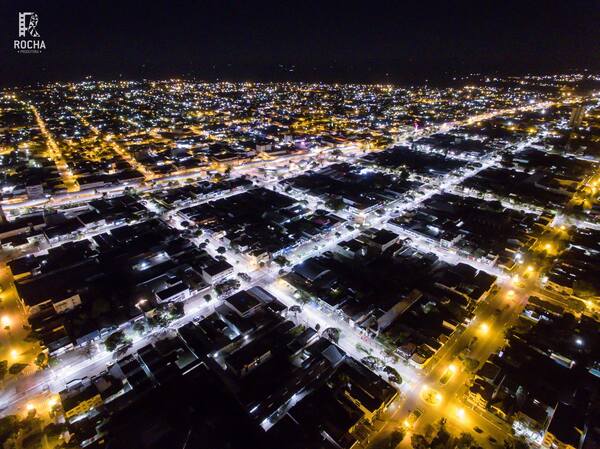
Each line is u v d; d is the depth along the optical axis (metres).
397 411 86.62
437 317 114.69
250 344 102.81
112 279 131.75
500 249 150.62
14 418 81.31
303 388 90.75
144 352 100.25
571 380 92.50
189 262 143.12
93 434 78.88
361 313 114.38
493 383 90.50
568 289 125.06
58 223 172.62
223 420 82.44
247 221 177.50
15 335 109.19
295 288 128.12
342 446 76.69
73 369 98.50
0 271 140.75
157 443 75.81
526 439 80.00
